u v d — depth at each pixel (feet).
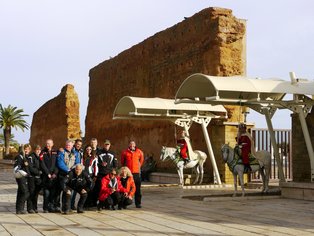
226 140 72.28
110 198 42.45
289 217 37.11
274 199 51.11
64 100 169.37
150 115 70.13
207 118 71.67
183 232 30.45
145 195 57.11
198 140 78.59
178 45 86.99
